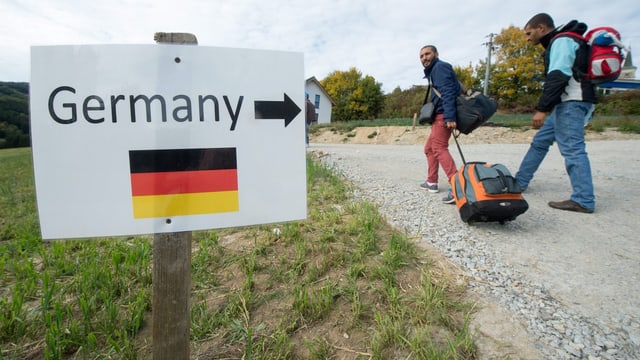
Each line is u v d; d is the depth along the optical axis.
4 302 1.77
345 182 4.75
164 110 1.06
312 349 1.45
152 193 1.08
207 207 1.12
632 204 3.51
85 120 1.03
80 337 1.55
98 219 1.07
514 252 2.46
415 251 2.37
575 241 2.65
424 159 7.52
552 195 3.95
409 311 1.67
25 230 3.22
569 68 3.06
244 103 1.11
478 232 2.84
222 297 1.88
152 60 1.04
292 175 1.19
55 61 1.00
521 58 33.41
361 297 1.81
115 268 2.13
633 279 2.07
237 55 1.09
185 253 1.14
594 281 2.06
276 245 2.48
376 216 2.92
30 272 2.14
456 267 2.20
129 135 1.05
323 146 14.23
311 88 34.62
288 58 1.15
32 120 1.01
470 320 1.65
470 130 3.40
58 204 1.05
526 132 11.78
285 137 1.17
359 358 1.43
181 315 1.17
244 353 1.47
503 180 2.70
